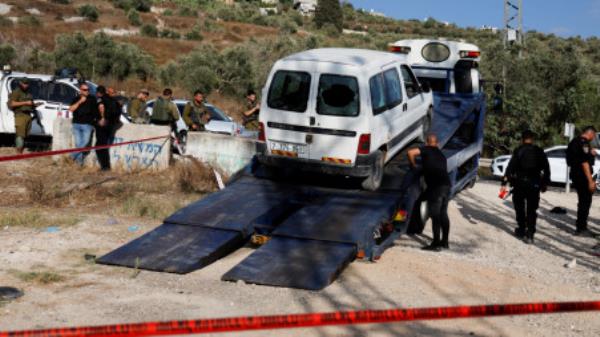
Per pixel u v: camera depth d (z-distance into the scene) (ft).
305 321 13.06
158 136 45.39
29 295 21.88
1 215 32.30
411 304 23.03
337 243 26.86
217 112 58.13
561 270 30.76
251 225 29.12
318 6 298.76
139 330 12.45
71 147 47.14
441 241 32.45
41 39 147.84
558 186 66.59
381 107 32.83
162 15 232.73
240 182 35.06
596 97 98.17
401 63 37.06
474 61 50.24
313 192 33.01
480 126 49.32
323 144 31.58
